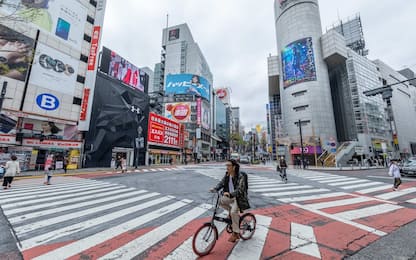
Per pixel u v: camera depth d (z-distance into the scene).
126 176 15.10
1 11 15.67
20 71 17.19
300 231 4.23
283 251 3.29
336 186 10.71
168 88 61.09
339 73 45.50
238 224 3.37
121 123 26.64
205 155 60.03
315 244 3.59
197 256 3.08
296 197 7.82
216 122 79.94
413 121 56.12
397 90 54.25
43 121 18.92
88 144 21.88
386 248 3.45
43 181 12.08
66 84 20.88
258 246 3.47
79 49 22.55
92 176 15.09
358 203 6.84
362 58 45.56
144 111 31.64
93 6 24.77
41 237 3.82
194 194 8.11
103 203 6.55
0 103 12.60
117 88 26.70
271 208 6.16
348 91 42.88
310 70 39.72
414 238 3.88
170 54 72.75
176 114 55.75
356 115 41.03
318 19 43.31
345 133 43.59
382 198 7.69
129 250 3.30
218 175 15.91
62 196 7.61
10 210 5.64
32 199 7.04
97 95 23.52
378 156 38.41
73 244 3.52
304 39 41.28
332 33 40.06
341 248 3.44
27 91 17.67
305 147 36.25
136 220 4.87
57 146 19.44
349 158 32.34
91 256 3.09
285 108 42.84
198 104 56.78
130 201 6.86
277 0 48.91
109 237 3.84
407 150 48.72
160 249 3.34
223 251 3.27
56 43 20.23
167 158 37.75
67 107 20.81
